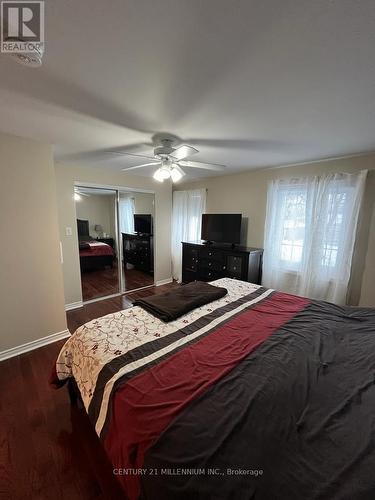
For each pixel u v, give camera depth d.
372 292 2.56
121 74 1.15
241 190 3.70
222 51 0.98
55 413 1.58
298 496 0.62
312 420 0.86
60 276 2.44
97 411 1.05
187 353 1.25
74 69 1.10
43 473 1.22
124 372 1.08
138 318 1.64
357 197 2.49
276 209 3.17
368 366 1.19
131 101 1.41
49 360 2.16
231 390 0.99
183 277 4.29
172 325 1.55
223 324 1.59
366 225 2.54
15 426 1.48
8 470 1.23
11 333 2.19
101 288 3.87
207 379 1.05
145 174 3.94
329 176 2.67
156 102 1.42
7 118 1.65
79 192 3.38
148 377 1.06
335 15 0.80
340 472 0.68
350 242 2.58
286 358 1.23
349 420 0.87
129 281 4.26
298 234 3.03
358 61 1.04
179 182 4.63
